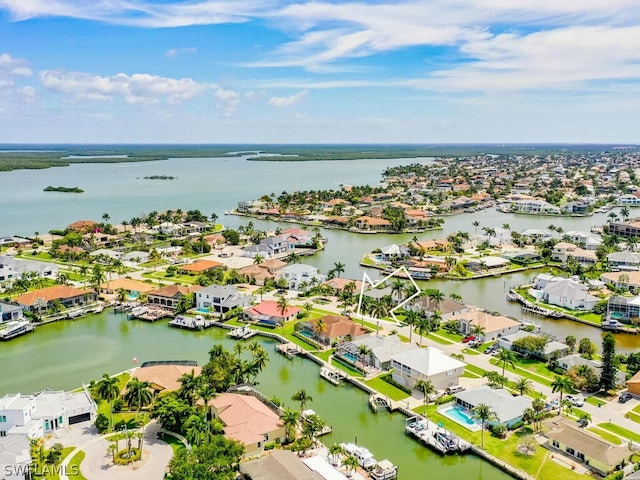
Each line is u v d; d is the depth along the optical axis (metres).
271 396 116.00
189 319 160.25
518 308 181.50
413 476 87.75
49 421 97.62
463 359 131.50
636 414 104.31
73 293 178.00
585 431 93.50
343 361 133.25
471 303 185.88
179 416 96.50
